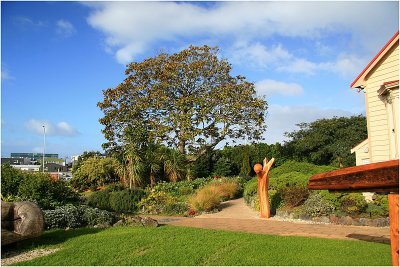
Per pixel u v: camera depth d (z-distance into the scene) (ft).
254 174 97.55
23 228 25.50
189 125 78.13
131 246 26.17
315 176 15.56
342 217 37.09
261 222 39.27
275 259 21.79
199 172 93.45
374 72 42.88
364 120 93.30
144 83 83.30
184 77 83.87
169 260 22.36
